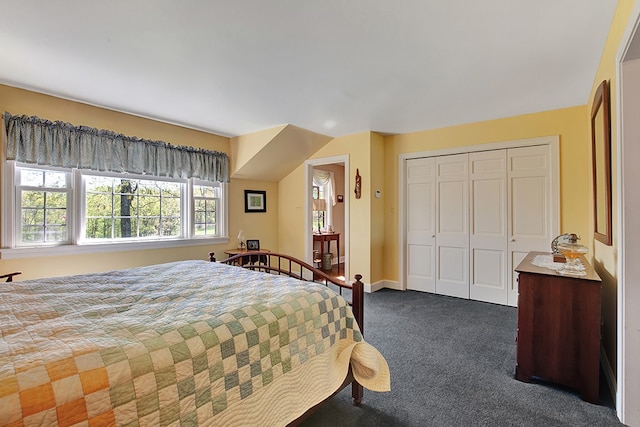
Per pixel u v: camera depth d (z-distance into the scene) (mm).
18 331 1191
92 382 939
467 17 1855
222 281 2049
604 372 2330
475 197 4129
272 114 3709
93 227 3412
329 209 6859
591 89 2957
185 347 1169
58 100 3113
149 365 1056
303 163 5227
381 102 3309
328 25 1935
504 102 3324
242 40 2105
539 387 2146
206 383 1185
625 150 1760
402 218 4688
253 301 1599
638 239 1738
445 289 4395
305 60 2385
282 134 4266
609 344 2230
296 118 3863
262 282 2021
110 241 3539
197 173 4258
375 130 4480
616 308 2006
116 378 981
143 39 2090
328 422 1801
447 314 3604
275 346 1456
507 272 3918
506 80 2760
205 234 4465
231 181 4793
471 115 3773
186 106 3408
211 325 1302
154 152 3809
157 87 2896
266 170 4996
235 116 3777
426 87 2910
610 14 1830
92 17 1849
